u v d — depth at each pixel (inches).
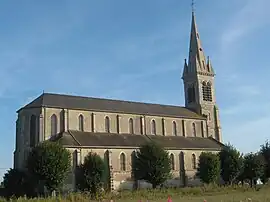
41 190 2844.5
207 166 3408.0
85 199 2255.2
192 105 4500.5
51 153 2741.1
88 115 3523.6
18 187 2945.4
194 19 4744.1
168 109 4224.9
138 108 3954.2
